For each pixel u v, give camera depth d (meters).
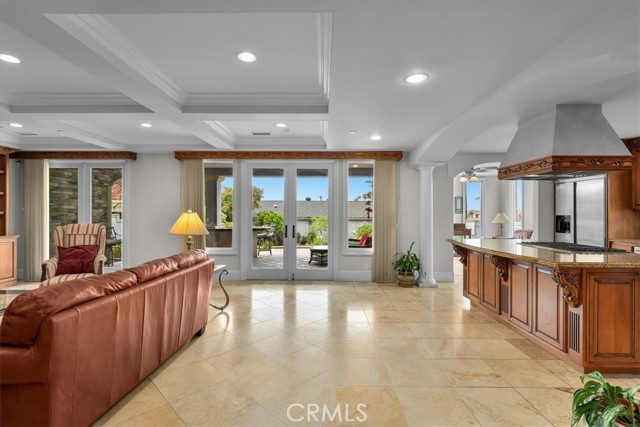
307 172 5.78
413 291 5.01
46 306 1.50
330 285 5.40
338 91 2.70
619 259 2.61
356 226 5.79
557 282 2.49
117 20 1.96
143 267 2.29
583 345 2.46
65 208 5.89
